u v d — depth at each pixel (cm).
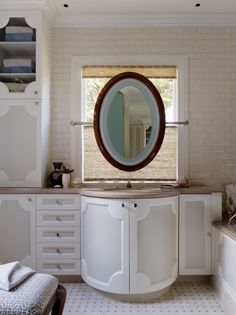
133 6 252
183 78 271
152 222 212
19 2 242
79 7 253
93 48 274
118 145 268
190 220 236
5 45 252
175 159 275
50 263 236
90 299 216
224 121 272
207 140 273
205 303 212
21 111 247
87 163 277
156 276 213
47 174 264
